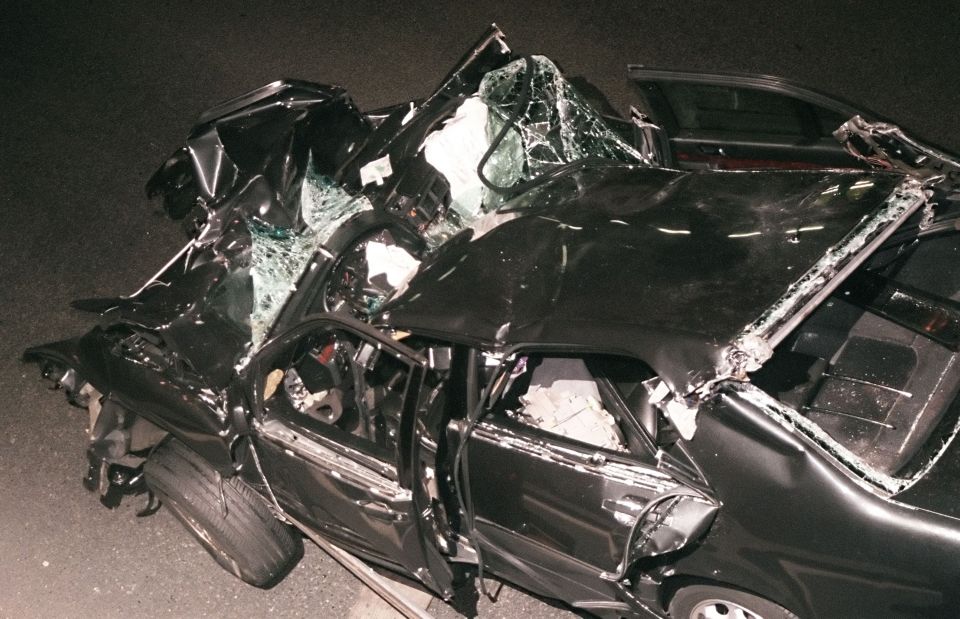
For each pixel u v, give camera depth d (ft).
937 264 13.99
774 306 10.85
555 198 14.57
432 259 13.87
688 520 10.93
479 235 13.94
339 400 14.67
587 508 11.73
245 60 25.94
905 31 21.81
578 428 13.37
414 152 16.63
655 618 12.23
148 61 26.78
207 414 14.55
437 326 12.39
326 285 14.90
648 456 11.50
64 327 20.98
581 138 16.22
